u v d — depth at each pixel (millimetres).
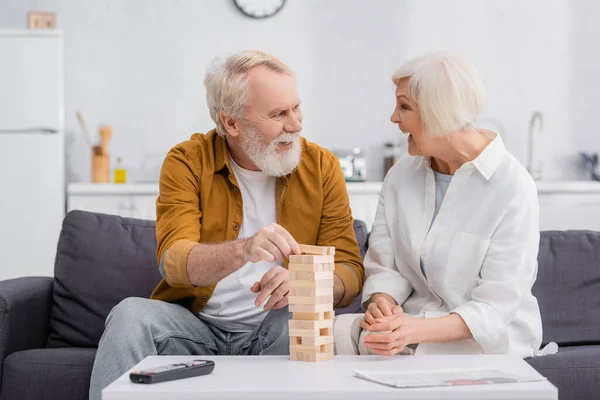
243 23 5082
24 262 4496
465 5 5145
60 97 4543
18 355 2195
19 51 4527
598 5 5164
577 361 1999
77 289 2447
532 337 1983
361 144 5141
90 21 5016
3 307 2207
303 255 1598
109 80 5031
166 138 5062
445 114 1840
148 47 5043
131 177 5051
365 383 1348
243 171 2152
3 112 4520
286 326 1924
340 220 2186
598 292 2396
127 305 1863
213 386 1329
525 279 1873
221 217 2129
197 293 2104
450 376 1379
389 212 2115
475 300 1871
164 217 2080
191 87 5062
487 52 5160
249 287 2109
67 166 5016
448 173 2023
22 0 4973
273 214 2152
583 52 5172
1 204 4504
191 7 5055
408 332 1700
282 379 1390
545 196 4473
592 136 5180
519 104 5168
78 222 2541
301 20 5098
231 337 2127
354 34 5125
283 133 2039
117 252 2488
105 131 4824
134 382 1363
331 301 1631
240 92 2016
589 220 4492
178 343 1930
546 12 5164
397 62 5141
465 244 1937
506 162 1955
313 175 2166
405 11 5133
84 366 2146
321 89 5125
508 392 1282
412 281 2062
